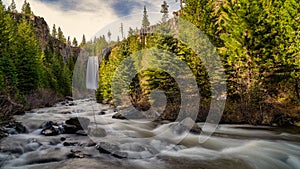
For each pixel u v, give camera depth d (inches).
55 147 337.7
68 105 1188.5
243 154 312.2
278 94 688.4
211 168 257.3
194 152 316.2
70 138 385.1
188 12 824.9
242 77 705.0
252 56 704.4
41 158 291.4
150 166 260.8
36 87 1236.5
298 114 553.9
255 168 263.3
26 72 1159.6
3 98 677.3
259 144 364.5
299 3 676.1
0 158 291.3
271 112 576.7
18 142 351.6
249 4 715.4
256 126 534.6
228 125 553.0
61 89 1894.7
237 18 733.9
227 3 804.0
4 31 1163.9
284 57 683.4
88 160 279.0
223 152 319.9
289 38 690.2
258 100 619.2
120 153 291.9
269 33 713.6
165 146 333.4
